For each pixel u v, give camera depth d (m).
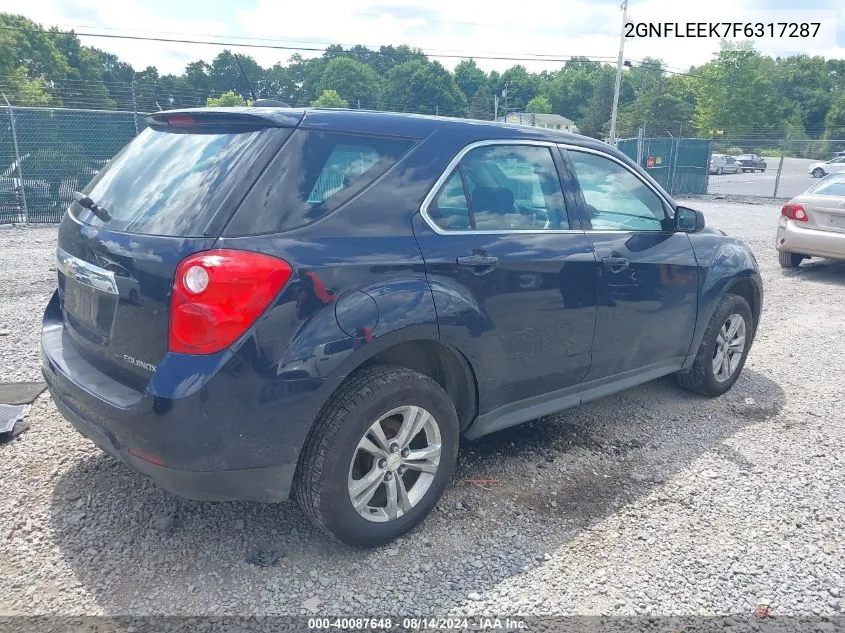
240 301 2.55
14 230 12.70
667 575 3.03
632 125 87.25
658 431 4.53
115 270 2.82
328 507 2.88
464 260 3.20
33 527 3.18
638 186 4.38
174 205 2.78
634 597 2.88
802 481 3.89
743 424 4.68
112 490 3.50
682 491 3.75
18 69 61.72
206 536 3.17
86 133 13.91
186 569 2.94
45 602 2.71
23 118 13.38
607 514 3.50
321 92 112.19
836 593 2.94
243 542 3.14
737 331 5.18
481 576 2.98
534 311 3.53
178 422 2.55
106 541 3.10
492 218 3.44
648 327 4.29
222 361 2.55
